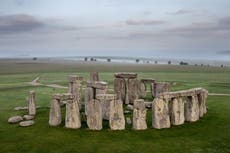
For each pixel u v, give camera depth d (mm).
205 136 26328
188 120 30750
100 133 26812
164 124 28391
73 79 36875
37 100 44719
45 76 92812
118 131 27312
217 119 31469
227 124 29656
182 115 29891
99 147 23828
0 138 25938
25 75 97812
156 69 142125
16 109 37594
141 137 25953
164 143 24688
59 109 29469
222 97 46531
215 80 76750
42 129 28109
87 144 24359
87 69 140375
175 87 59219
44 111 36156
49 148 23734
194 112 30734
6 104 41625
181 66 176125
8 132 27484
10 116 33875
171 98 29328
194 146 24141
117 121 27688
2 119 32531
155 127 28219
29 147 23953
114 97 27625
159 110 28219
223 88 58250
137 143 24625
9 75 98250
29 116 32469
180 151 23203
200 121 30766
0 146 24203
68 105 28328
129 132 27125
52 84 68625
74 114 28141
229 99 44281
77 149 23484
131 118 31938
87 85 33531
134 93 39719
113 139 25453
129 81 39906
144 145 24234
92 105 27703
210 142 25000
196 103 31031
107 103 31641
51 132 27156
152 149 23500
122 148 23609
